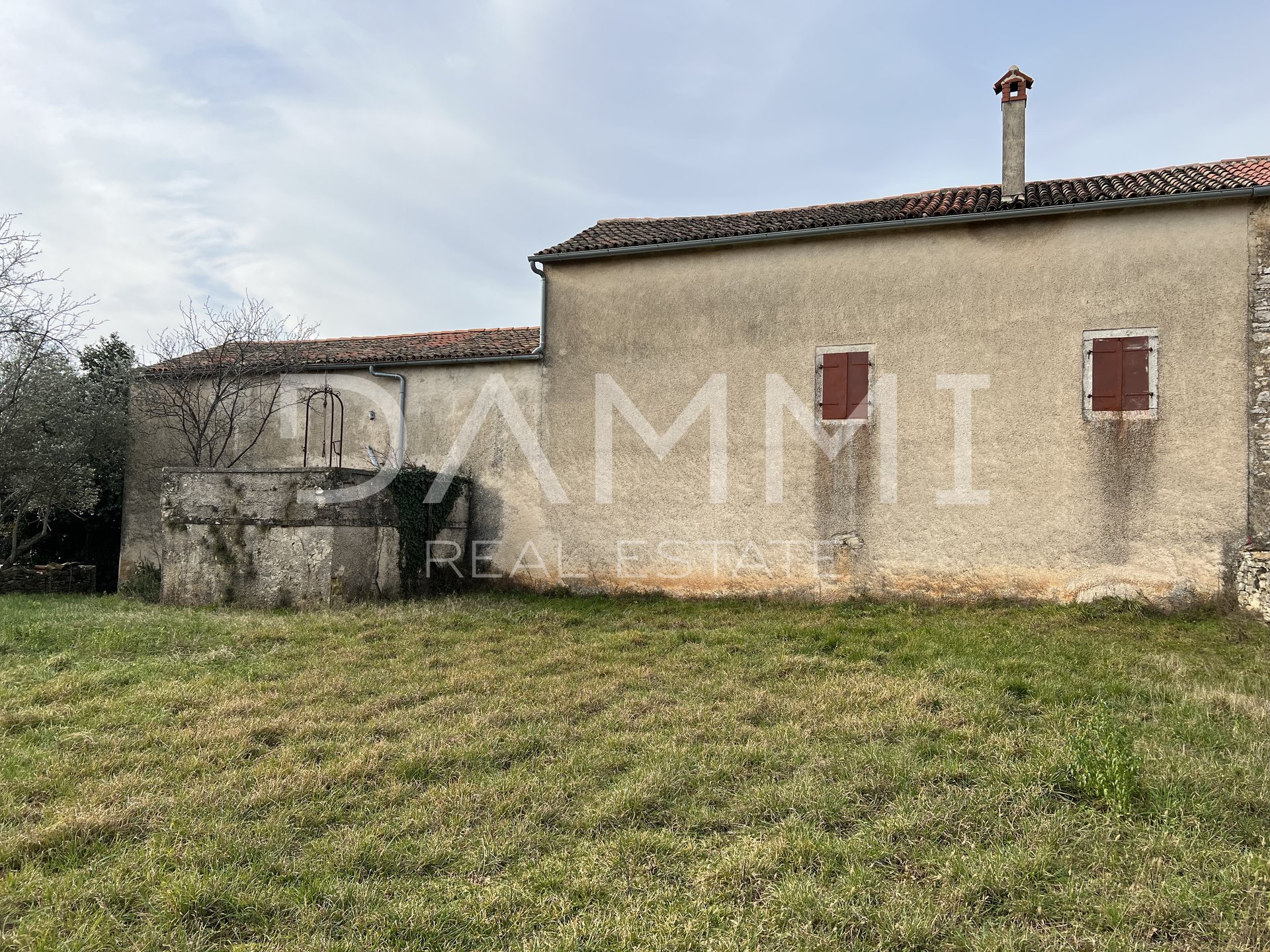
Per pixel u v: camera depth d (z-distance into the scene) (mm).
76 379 13031
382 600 9883
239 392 12641
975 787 3848
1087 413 9141
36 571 11875
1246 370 8656
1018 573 9242
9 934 2604
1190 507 8734
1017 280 9484
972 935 2656
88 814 3473
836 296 10148
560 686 5820
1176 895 2846
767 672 6258
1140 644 7199
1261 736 4516
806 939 2637
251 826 3434
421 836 3400
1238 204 8797
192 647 7062
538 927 2734
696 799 3801
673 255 10867
